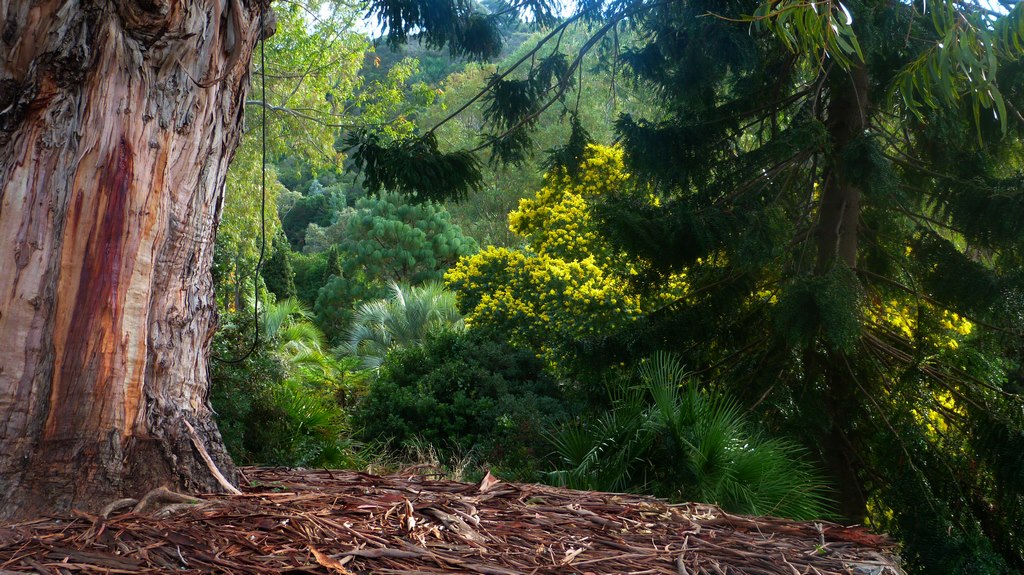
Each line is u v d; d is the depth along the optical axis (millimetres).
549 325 9453
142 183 2041
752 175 7469
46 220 1949
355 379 11844
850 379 7133
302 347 13711
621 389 6547
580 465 5551
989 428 6719
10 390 1908
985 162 6855
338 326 20391
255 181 14766
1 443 1896
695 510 2592
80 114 1977
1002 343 7035
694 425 5312
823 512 5438
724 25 6109
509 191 26406
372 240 21531
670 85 7242
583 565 1923
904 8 5918
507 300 10172
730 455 5152
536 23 7570
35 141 1952
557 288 9656
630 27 7562
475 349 9984
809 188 7453
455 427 9055
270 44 13727
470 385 9680
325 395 10812
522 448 8008
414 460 8305
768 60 7570
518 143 7781
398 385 10078
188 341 2213
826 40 2393
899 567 2246
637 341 7508
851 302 5812
